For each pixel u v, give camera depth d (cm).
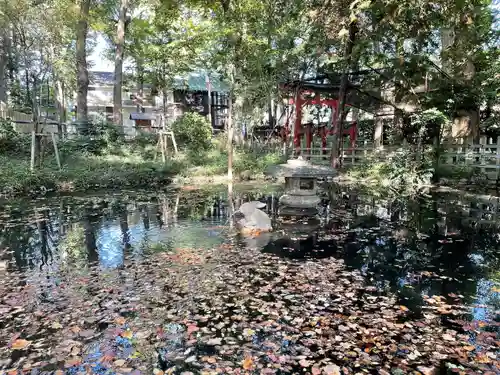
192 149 1844
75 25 1484
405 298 372
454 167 1350
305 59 1753
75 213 825
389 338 294
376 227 691
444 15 966
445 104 1381
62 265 471
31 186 1098
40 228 680
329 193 1150
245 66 1669
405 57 1264
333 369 253
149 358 266
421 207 907
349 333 301
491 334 301
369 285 406
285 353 273
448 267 468
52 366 256
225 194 1134
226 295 374
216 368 254
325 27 1331
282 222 731
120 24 1923
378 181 1404
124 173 1338
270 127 2445
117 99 1928
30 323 316
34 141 1208
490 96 1349
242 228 656
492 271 452
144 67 2550
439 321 323
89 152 1534
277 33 1739
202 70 2883
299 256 508
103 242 583
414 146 1465
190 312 337
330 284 405
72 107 3172
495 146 1303
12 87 1655
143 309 343
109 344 284
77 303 356
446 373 250
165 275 430
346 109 1891
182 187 1298
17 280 417
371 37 1227
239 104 1702
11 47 1298
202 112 2909
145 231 656
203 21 1792
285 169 806
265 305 351
